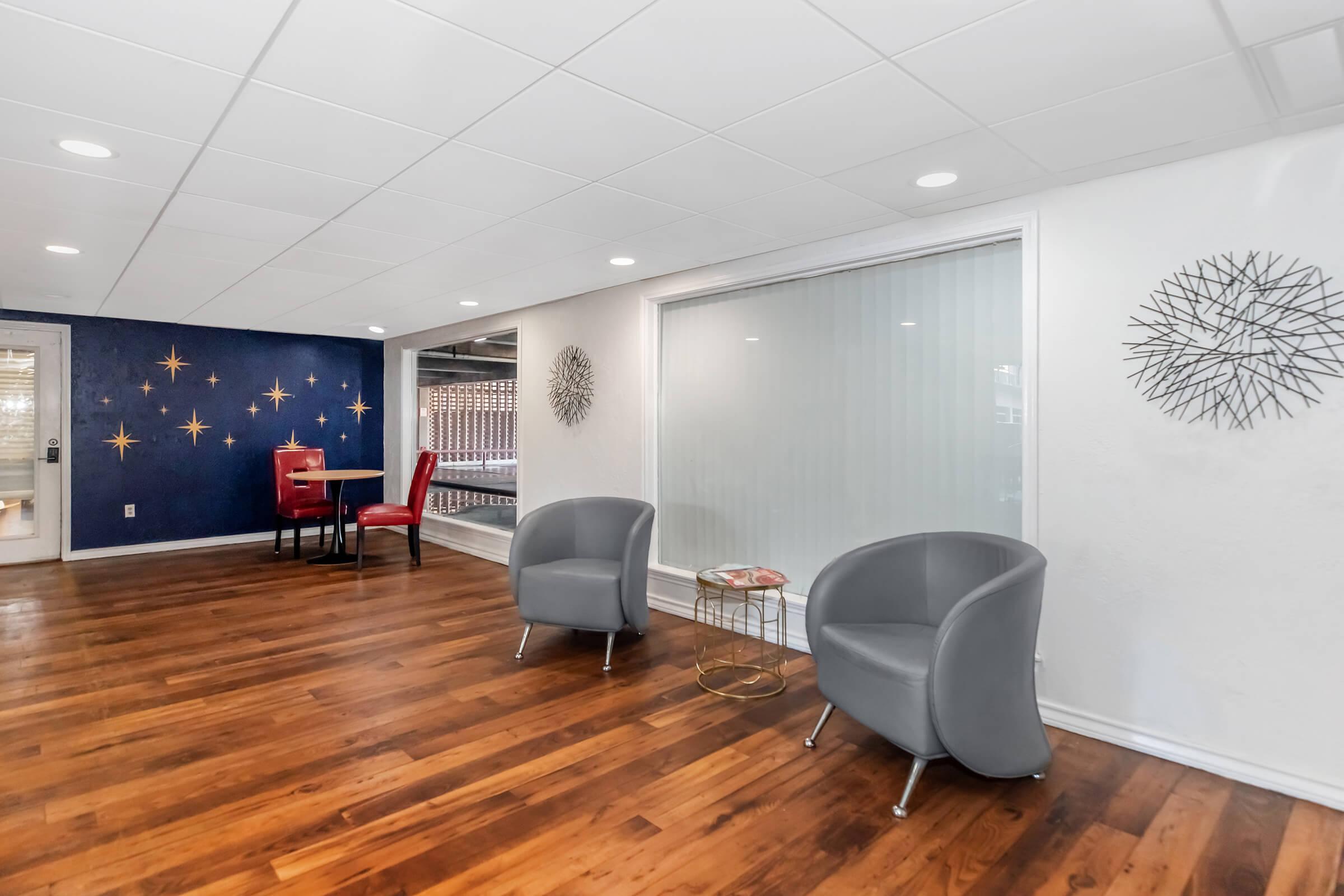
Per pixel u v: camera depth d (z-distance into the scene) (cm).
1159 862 190
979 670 215
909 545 274
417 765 242
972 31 167
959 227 304
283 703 295
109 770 237
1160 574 252
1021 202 285
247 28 166
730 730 271
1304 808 218
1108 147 235
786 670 339
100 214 306
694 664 348
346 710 288
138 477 620
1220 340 239
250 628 400
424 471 584
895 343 338
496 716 283
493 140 230
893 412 339
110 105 205
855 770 240
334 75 188
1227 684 238
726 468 416
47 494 586
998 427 303
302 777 233
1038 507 280
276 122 217
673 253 379
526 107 207
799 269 365
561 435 521
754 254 382
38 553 582
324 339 721
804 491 376
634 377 460
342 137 228
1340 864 189
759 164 251
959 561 267
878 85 194
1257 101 201
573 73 187
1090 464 268
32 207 296
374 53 177
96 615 426
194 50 175
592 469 495
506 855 192
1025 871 186
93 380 597
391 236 341
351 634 391
